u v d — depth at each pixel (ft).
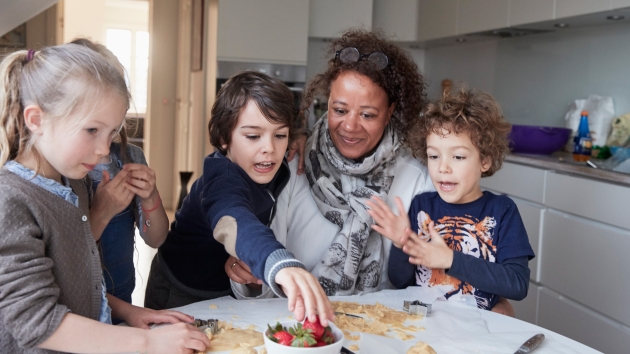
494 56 13.29
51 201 3.14
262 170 4.29
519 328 3.86
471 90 4.96
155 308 5.01
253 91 4.13
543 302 9.04
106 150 3.19
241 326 3.65
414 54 15.78
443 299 4.41
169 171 20.65
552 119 11.56
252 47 13.21
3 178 3.04
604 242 7.77
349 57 4.78
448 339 3.59
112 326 3.12
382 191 5.06
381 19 14.56
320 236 5.05
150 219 4.44
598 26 10.39
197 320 3.60
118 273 4.71
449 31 12.98
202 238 4.66
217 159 4.34
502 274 4.42
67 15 27.45
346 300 4.27
